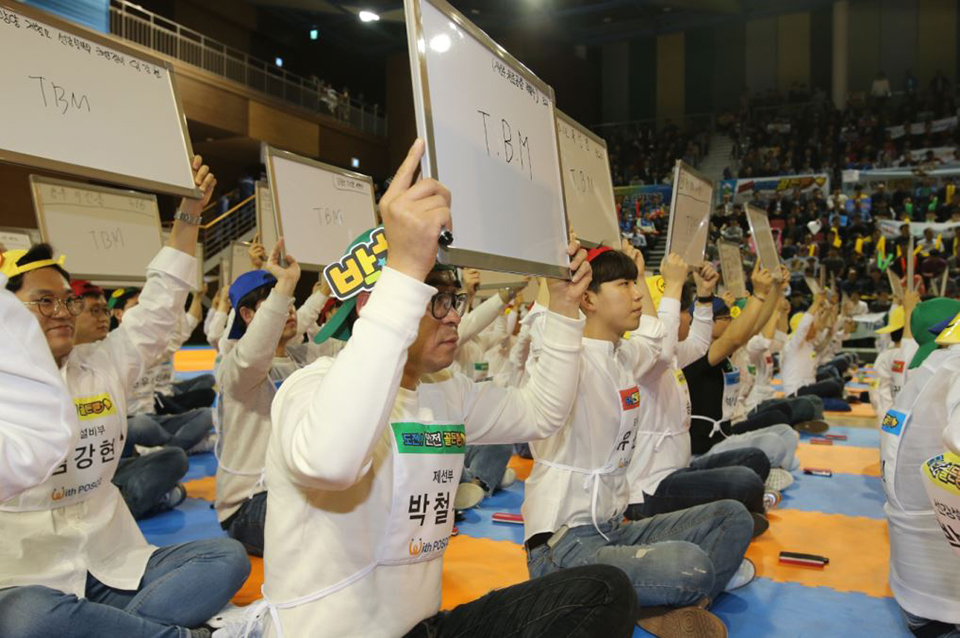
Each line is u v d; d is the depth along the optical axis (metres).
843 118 21.88
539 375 2.22
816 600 3.20
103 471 2.65
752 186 20.78
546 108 2.09
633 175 23.20
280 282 3.30
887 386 5.67
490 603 1.83
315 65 23.72
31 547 2.41
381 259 1.74
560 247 2.07
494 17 23.02
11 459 1.27
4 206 13.78
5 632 2.21
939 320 3.12
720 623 2.55
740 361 6.55
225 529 3.68
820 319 9.61
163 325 2.85
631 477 3.64
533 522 2.80
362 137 21.47
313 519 1.65
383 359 1.40
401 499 1.71
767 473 4.18
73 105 2.31
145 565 2.62
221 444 3.65
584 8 23.05
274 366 3.88
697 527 2.92
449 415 1.88
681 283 3.47
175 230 2.84
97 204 5.86
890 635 2.85
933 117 20.86
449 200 1.48
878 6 22.84
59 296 2.49
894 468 2.63
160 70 2.61
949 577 2.52
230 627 1.75
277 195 4.16
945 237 17.05
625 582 1.77
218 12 20.03
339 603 1.64
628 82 25.86
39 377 1.31
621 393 2.83
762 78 24.19
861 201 19.03
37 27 2.25
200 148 18.80
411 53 1.54
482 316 4.80
